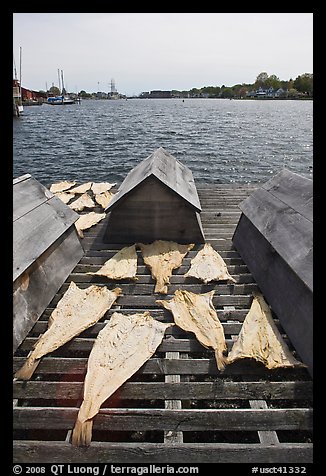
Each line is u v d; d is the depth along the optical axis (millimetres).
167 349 3760
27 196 5152
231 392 3201
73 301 4355
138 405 3309
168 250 5605
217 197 9117
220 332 3865
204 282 4852
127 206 5816
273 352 3518
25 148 23703
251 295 4617
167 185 5605
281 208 5023
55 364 3502
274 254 4598
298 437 2967
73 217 5723
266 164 19531
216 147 24688
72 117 51281
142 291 4797
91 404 2979
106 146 24859
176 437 2852
